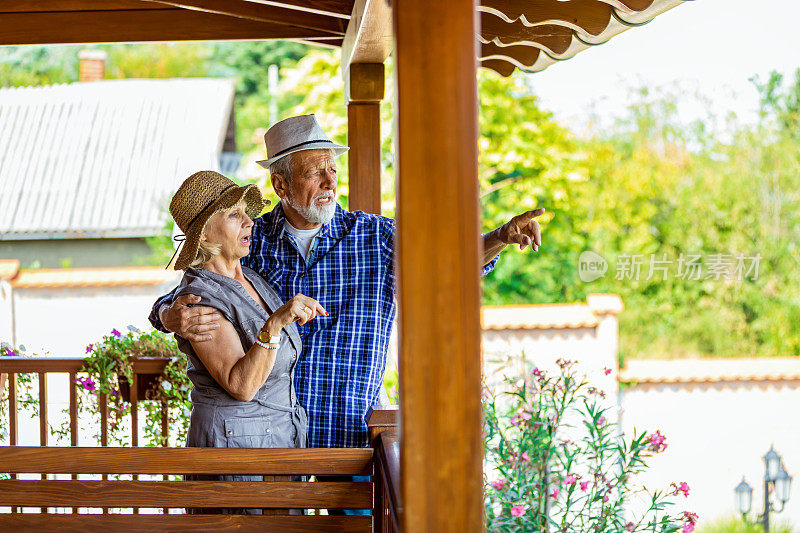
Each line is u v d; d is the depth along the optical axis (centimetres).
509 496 298
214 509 264
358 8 330
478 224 135
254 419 261
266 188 909
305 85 981
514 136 1056
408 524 135
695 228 1166
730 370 839
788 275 1150
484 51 384
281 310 244
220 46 1906
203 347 250
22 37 414
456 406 135
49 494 250
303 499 251
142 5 416
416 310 135
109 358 384
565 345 773
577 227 1145
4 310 1102
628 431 827
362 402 287
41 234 1268
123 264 1287
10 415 388
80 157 1387
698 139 1234
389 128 922
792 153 1202
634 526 311
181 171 1348
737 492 808
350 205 407
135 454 251
